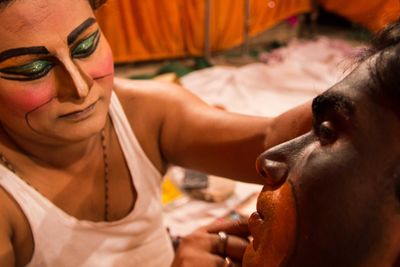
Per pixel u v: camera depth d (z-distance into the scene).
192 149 0.82
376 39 0.47
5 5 0.59
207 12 2.67
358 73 0.44
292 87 2.44
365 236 0.42
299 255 0.45
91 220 0.80
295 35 3.39
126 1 2.42
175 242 1.10
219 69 2.58
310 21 3.46
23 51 0.61
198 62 2.76
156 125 0.84
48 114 0.65
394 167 0.41
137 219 0.83
